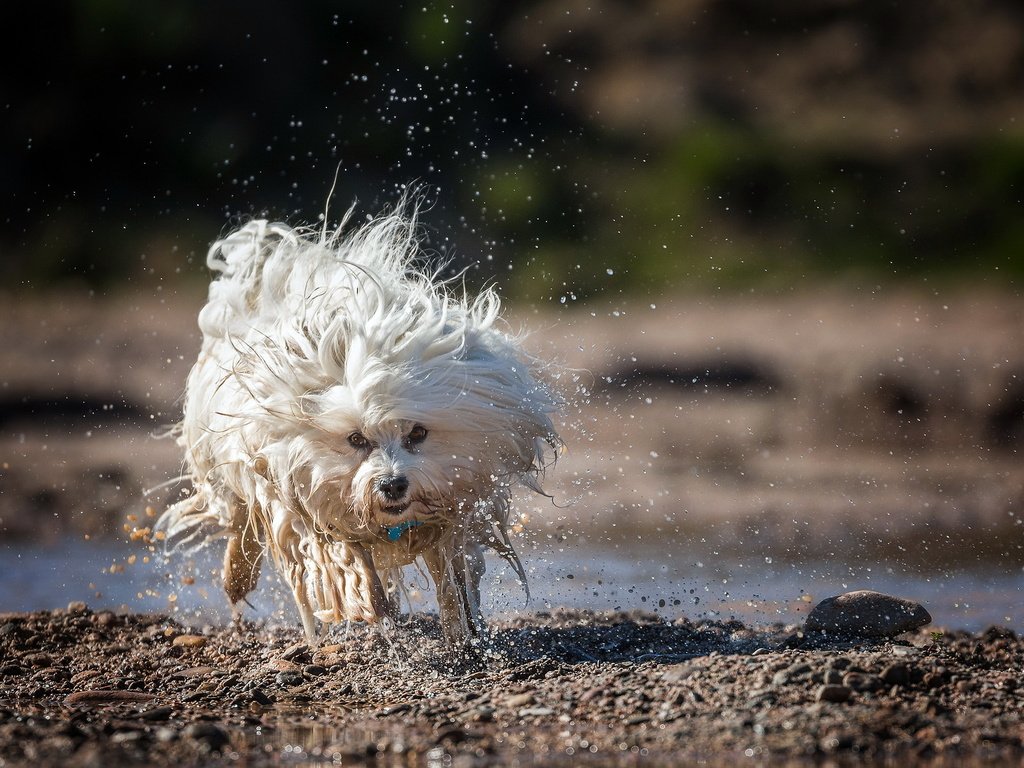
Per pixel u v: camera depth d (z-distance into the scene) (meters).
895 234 34.31
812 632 8.45
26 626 9.28
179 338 27.23
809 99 41.75
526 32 41.78
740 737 6.44
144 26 38.41
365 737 6.70
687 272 32.44
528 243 33.06
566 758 6.27
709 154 36.97
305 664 8.30
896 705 6.79
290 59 38.97
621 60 41.84
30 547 13.06
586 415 21.20
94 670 8.34
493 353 8.28
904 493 16.20
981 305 29.53
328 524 7.93
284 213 34.66
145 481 16.75
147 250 33.91
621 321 28.56
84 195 35.94
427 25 39.75
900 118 40.78
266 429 7.85
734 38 43.94
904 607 8.45
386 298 8.17
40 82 37.94
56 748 6.36
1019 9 45.34
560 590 10.83
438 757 6.32
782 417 20.95
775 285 31.92
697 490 16.38
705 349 25.11
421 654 8.34
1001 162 36.84
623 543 13.17
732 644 8.54
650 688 7.16
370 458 7.66
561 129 38.19
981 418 20.47
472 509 8.10
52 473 17.12
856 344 24.98
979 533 13.69
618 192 35.69
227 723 6.99
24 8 38.28
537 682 7.55
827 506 15.34
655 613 9.73
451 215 33.53
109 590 11.08
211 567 11.89
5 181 36.22
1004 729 6.54
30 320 28.95
